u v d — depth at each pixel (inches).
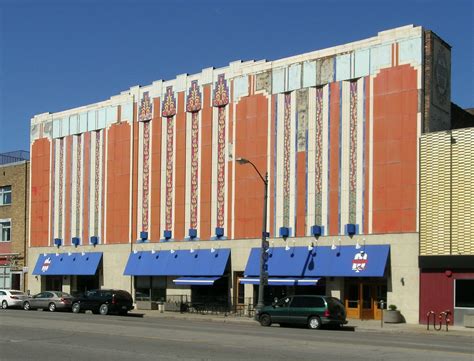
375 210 1418.6
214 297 1681.8
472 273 1282.0
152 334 940.6
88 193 2032.5
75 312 1625.2
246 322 1370.6
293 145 1561.3
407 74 1397.6
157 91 1873.8
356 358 667.4
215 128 1720.0
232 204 1663.4
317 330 1151.0
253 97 1646.2
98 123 2027.6
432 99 1401.3
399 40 1416.1
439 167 1339.8
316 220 1505.9
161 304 1713.8
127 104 1947.6
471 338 1067.3
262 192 1606.8
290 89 1577.3
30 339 859.4
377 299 1418.6
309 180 1526.8
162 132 1846.7
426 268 1341.0
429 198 1348.4
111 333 952.3
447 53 1470.2
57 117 2166.6
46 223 2161.7
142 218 1870.1
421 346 819.4
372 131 1437.0
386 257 1384.1
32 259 2197.3
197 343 814.5
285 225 1555.1
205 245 1707.7
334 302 1197.1
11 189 2325.3
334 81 1505.9
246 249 1622.8
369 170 1434.5
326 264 1464.1
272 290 1576.0
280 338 901.2
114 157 1966.0
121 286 1899.6
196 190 1745.8
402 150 1392.7
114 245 1937.7
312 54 1550.2
